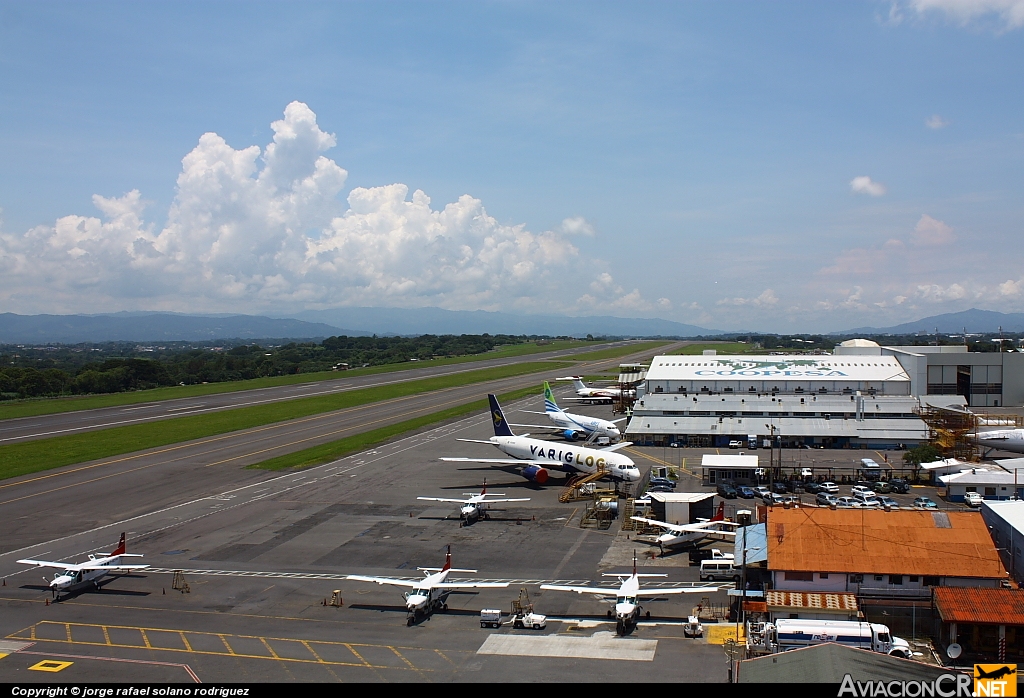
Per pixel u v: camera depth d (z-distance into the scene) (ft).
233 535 286.87
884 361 590.96
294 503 337.31
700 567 237.66
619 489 353.92
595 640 185.16
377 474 401.29
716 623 194.70
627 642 183.32
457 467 420.77
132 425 581.53
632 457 437.99
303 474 402.11
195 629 196.03
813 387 541.34
